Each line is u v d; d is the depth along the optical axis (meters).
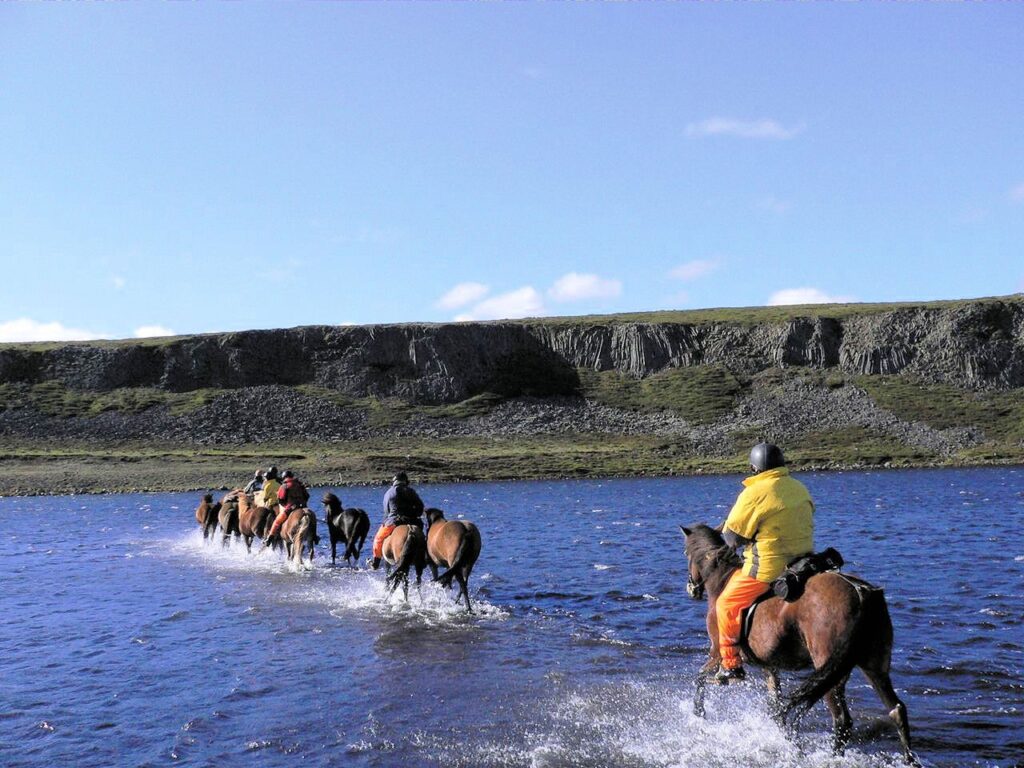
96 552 28.55
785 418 111.38
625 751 9.28
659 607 17.00
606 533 31.34
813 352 128.75
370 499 53.59
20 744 9.89
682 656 13.27
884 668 7.89
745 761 8.92
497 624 15.66
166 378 117.56
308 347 126.56
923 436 101.88
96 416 105.75
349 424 110.50
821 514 37.75
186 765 9.15
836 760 8.73
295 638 14.85
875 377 121.62
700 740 9.57
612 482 73.50
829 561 8.64
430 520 17.78
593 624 15.59
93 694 11.80
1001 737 9.36
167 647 14.42
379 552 18.31
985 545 25.09
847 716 8.77
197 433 102.81
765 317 142.62
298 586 20.39
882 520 34.12
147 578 22.30
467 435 109.44
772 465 8.83
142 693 11.80
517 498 54.34
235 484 70.31
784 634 8.31
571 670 12.49
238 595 19.30
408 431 109.69
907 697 10.81
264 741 9.80
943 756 8.86
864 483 63.53
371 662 13.14
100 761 9.34
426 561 18.03
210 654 13.88
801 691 7.70
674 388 124.81
